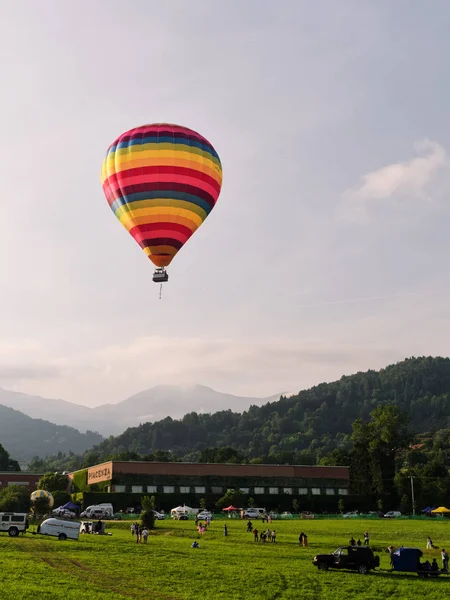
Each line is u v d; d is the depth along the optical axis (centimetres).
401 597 4416
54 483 15350
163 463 13850
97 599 4009
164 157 6831
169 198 6888
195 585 4638
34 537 7200
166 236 7025
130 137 7019
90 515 11381
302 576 5097
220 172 7281
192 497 13725
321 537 8469
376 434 15938
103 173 7219
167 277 7162
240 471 14225
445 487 14712
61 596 4050
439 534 8850
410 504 14475
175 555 6144
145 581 4725
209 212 7331
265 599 4262
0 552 5884
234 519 11719
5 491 13988
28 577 4631
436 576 5250
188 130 7094
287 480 14488
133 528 7700
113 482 13475
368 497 14538
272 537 7762
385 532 9050
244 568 5416
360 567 5347
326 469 14812
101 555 5978
